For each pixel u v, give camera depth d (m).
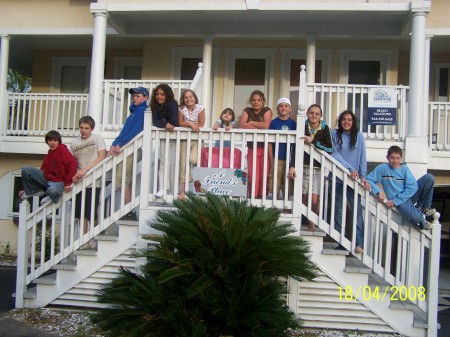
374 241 5.43
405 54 11.26
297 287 5.25
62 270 5.66
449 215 10.75
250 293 3.99
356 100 10.44
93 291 5.63
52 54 12.38
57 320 5.26
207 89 9.80
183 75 11.20
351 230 5.79
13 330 4.96
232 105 10.87
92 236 5.64
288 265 4.20
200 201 4.45
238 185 5.27
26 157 10.47
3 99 10.12
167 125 5.39
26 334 4.86
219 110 10.86
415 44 8.05
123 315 4.03
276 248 4.12
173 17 9.52
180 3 8.93
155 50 11.18
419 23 8.07
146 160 5.48
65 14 10.49
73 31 10.43
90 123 5.93
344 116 5.65
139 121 5.89
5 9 10.62
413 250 5.17
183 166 5.60
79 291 5.66
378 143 7.89
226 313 3.99
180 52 11.14
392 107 7.97
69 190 5.66
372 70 10.70
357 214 5.45
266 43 10.73
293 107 10.79
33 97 10.10
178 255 4.25
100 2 9.16
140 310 4.04
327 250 5.28
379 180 5.45
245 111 5.77
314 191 5.59
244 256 4.12
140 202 5.49
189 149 5.41
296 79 10.84
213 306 3.99
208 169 5.30
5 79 10.35
